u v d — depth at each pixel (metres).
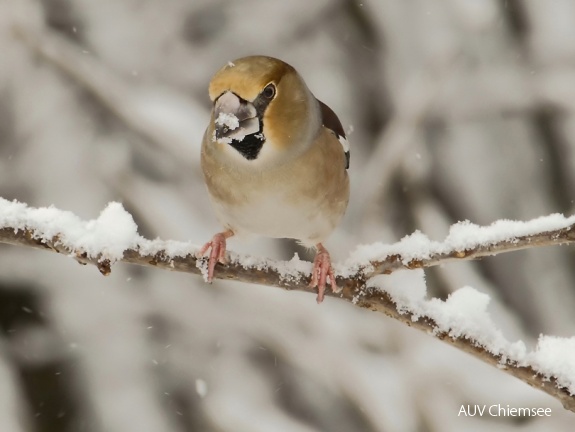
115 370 11.92
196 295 11.98
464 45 12.69
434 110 12.66
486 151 12.87
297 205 6.67
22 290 12.05
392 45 12.81
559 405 10.34
